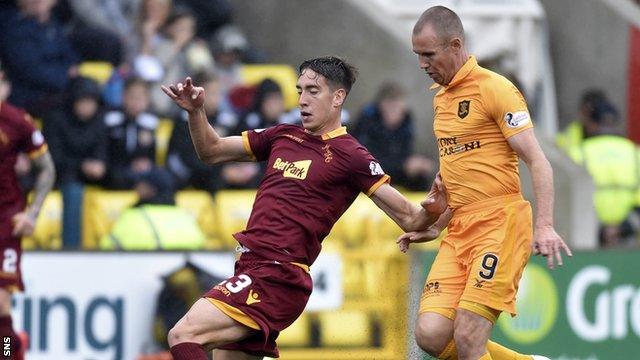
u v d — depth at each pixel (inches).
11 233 1302.9
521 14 2069.4
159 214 1523.1
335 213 1007.0
